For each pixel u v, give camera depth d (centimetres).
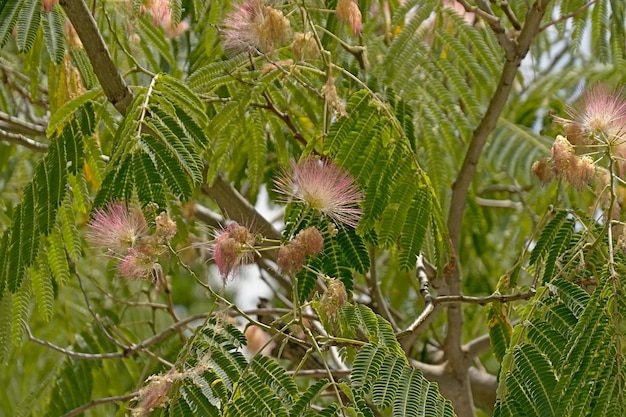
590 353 383
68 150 459
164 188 410
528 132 643
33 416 657
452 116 562
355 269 442
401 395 373
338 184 421
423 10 555
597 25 597
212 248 410
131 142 415
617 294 394
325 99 479
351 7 472
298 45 467
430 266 589
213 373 377
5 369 714
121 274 407
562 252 443
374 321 407
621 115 442
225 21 485
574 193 650
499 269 723
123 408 616
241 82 523
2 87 665
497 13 631
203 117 470
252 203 671
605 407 376
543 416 379
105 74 471
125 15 556
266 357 378
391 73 546
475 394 646
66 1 462
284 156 574
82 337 654
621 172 452
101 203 407
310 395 367
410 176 467
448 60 558
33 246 444
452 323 600
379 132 470
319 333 585
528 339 398
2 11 480
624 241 414
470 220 690
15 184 710
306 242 393
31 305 687
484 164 666
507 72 531
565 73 668
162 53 591
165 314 775
